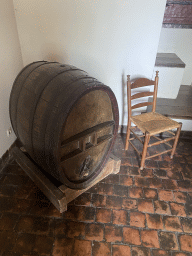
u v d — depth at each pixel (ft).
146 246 5.94
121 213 6.86
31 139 5.99
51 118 5.16
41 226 6.32
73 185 6.43
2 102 8.14
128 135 9.49
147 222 6.61
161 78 11.07
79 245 5.87
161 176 8.46
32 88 5.94
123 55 9.13
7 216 6.57
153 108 9.37
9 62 8.41
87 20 8.43
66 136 5.49
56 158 5.32
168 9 9.90
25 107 5.97
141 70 9.48
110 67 9.46
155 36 8.59
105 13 8.23
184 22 10.22
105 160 7.36
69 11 8.29
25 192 7.45
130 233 6.26
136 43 8.80
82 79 5.57
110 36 8.72
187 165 9.12
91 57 9.28
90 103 5.70
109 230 6.31
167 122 8.57
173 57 11.55
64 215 6.69
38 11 8.39
